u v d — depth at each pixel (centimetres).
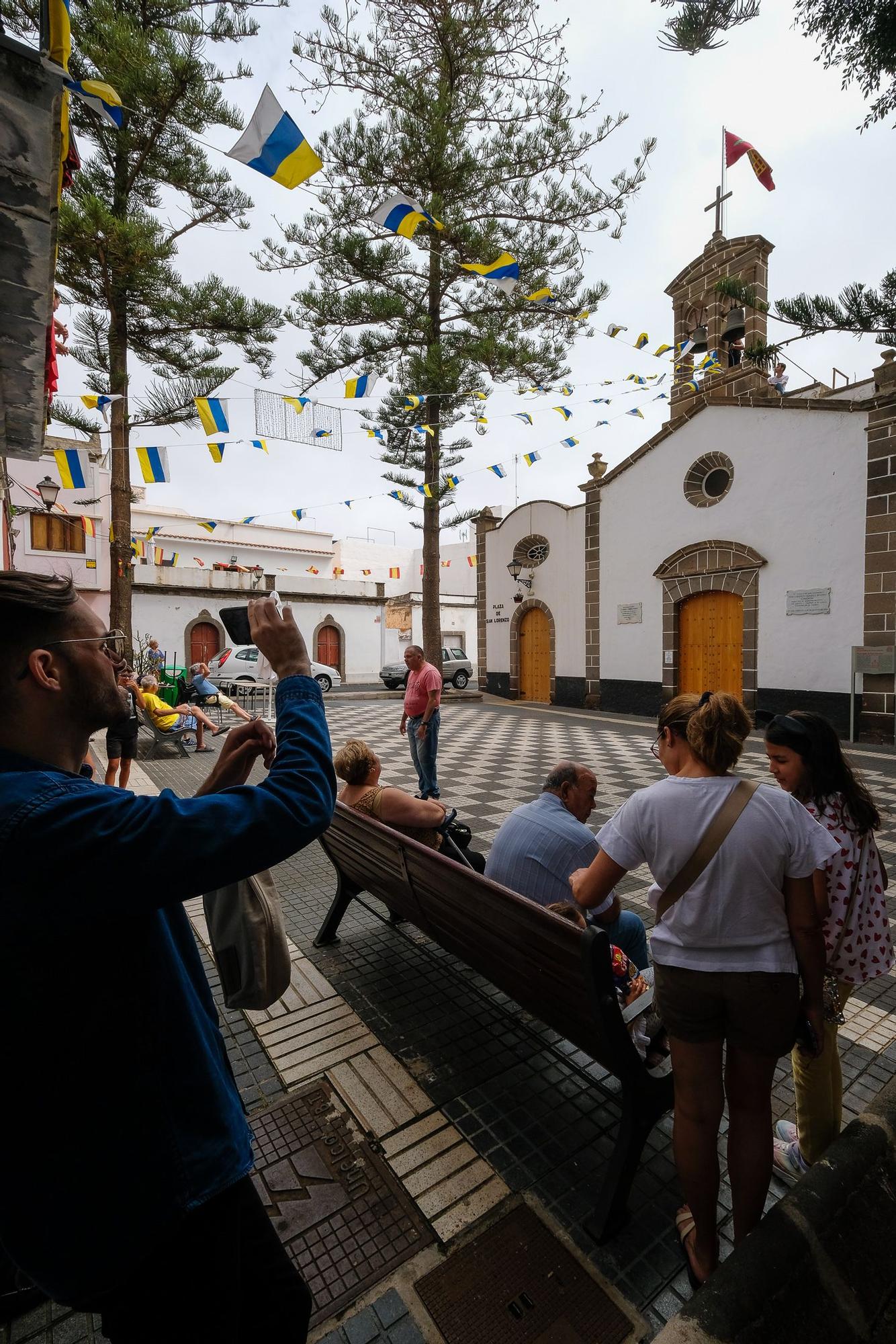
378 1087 233
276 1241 116
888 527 1003
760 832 152
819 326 410
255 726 131
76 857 77
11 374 275
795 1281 135
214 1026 113
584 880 174
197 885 83
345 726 1198
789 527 1137
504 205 1259
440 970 313
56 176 167
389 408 1500
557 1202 188
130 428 1135
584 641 1566
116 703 94
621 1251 174
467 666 2208
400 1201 188
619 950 232
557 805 266
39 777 84
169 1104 91
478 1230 179
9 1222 84
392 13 1129
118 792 85
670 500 1342
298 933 354
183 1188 91
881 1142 169
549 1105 226
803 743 181
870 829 180
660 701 1378
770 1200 193
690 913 156
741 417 1205
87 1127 84
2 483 610
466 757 871
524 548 1733
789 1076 250
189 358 1145
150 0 800
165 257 941
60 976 81
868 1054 259
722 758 161
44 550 1612
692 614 1327
